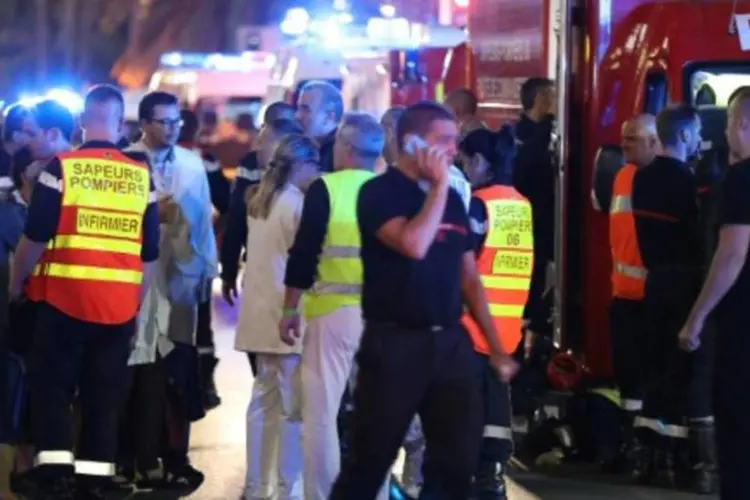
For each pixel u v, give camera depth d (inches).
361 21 1545.3
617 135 871.1
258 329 722.2
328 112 792.3
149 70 3270.2
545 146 917.2
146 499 786.2
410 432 753.0
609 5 869.8
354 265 665.6
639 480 820.0
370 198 569.3
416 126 570.6
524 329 909.8
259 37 2250.2
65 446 693.9
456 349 572.4
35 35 3531.0
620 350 836.6
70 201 684.1
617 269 832.9
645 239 792.9
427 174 556.4
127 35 3521.2
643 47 859.4
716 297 636.7
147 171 705.0
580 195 882.1
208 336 1015.6
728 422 636.7
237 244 816.3
